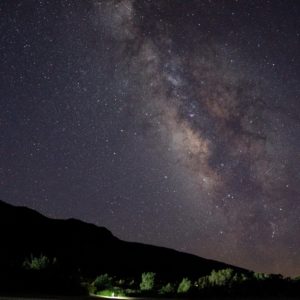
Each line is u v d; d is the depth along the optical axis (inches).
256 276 1402.6
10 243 2910.9
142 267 3169.3
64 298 781.3
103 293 1120.2
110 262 3171.8
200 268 3321.9
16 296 730.2
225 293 1261.1
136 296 1195.9
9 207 3799.2
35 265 1005.2
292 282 1334.9
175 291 1443.2
